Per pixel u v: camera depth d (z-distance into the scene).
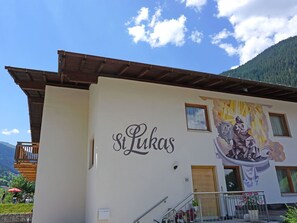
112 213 7.61
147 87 9.47
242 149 10.40
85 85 10.59
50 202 8.99
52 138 9.65
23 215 17.41
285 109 12.28
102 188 7.73
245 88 10.75
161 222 8.13
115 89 8.91
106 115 8.50
